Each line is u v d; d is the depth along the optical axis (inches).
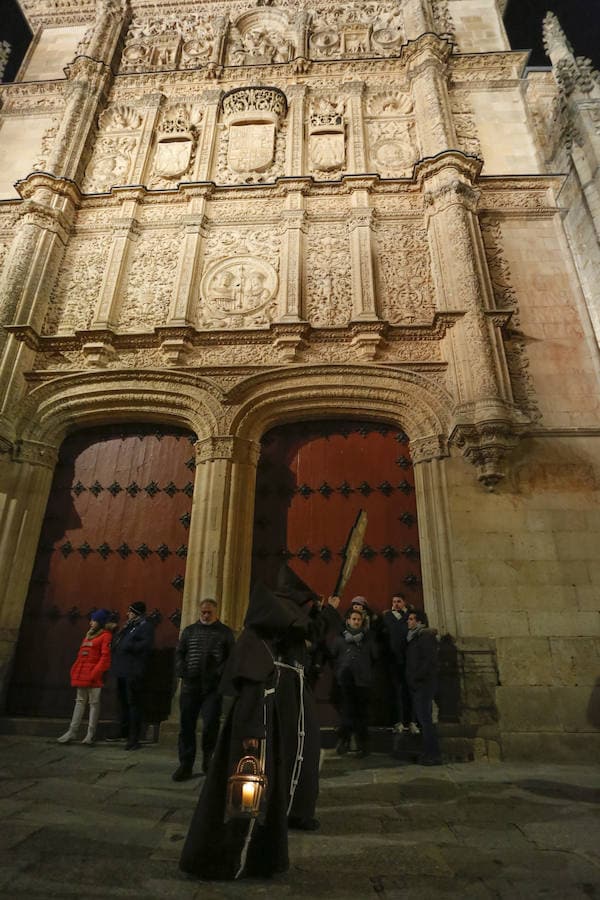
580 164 388.5
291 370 350.9
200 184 434.0
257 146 468.8
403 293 386.9
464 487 312.2
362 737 236.1
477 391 319.6
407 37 531.5
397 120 482.0
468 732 253.3
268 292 393.1
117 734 265.9
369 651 244.8
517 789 184.1
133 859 115.2
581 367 347.9
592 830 139.3
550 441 323.3
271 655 110.6
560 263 389.4
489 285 371.2
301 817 114.7
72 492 352.5
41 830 132.5
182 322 372.2
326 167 454.6
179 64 549.6
